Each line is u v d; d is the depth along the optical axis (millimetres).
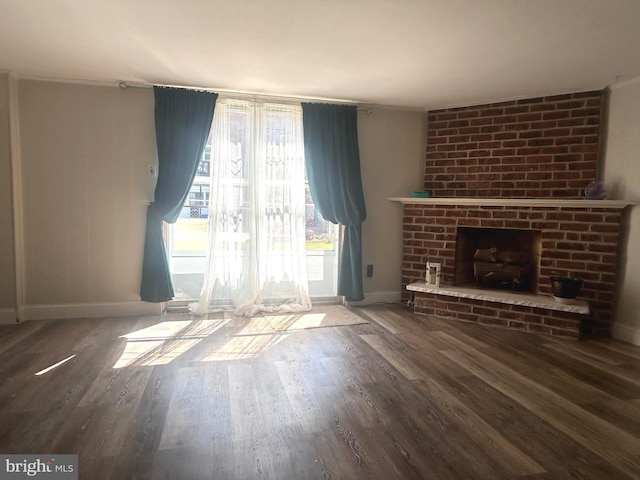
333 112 4262
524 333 3660
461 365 2916
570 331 3537
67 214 3785
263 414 2193
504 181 4152
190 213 4113
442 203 4238
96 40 2773
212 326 3688
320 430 2053
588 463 1841
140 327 3621
